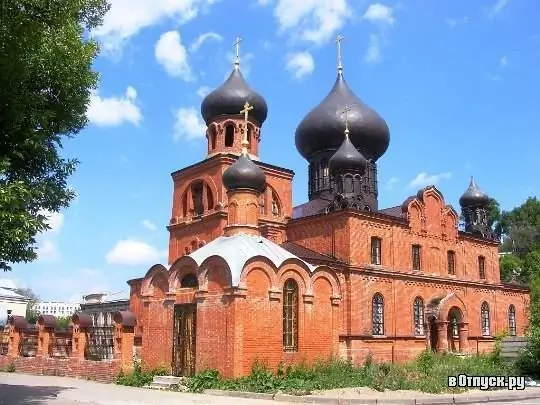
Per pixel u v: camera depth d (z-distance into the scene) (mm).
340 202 38844
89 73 22141
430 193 43219
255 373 26719
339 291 32469
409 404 22500
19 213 17531
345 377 27172
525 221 91875
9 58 17781
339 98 48406
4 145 19984
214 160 42031
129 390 26406
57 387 27297
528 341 34250
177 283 30938
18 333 40156
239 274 27781
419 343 39719
